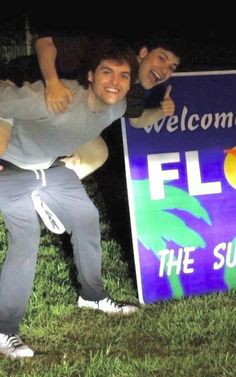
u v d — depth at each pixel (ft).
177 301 17.83
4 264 15.23
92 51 14.64
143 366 14.60
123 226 23.54
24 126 14.73
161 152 17.81
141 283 17.85
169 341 15.84
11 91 14.24
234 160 18.44
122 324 16.61
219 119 18.24
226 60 40.70
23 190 15.21
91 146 17.20
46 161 15.40
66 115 14.55
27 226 15.11
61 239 22.15
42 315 16.89
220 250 18.45
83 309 17.35
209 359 14.88
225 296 18.10
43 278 19.03
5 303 15.15
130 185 17.67
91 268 16.78
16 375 14.30
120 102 15.38
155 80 16.05
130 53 14.74
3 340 15.24
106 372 14.39
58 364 14.78
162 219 17.93
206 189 18.22
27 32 40.88
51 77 14.38
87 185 27.99
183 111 17.89
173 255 18.06
